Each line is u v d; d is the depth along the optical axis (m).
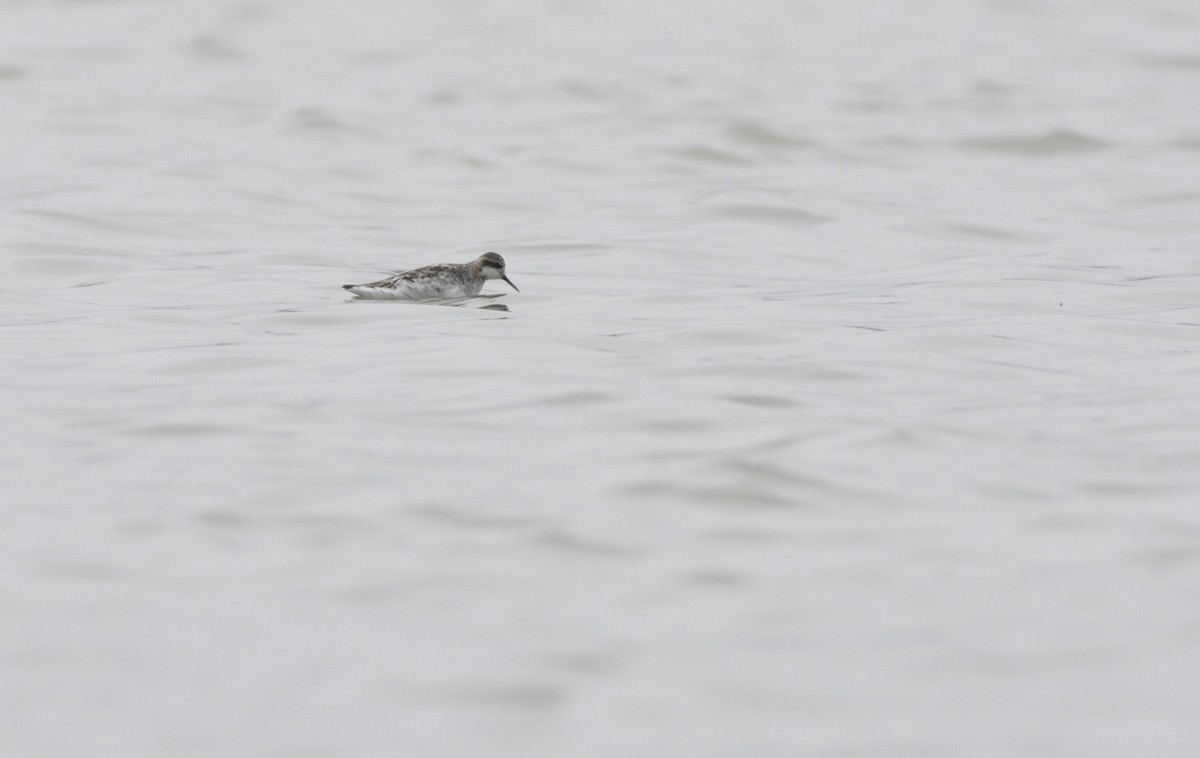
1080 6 65.25
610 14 62.91
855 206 33.69
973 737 9.42
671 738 9.44
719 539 12.55
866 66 53.19
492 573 11.83
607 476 14.02
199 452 14.65
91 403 16.55
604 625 10.95
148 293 24.19
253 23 59.22
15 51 52.47
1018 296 24.50
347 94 47.53
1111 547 12.29
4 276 25.44
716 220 32.12
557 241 29.92
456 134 42.06
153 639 10.65
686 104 46.06
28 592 11.30
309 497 13.38
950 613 11.11
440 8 63.75
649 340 20.27
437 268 23.67
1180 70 52.56
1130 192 35.88
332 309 22.59
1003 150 40.88
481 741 9.41
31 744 9.33
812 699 9.89
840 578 11.76
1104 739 9.38
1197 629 10.75
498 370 18.22
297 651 10.51
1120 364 19.19
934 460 14.55
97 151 38.66
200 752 9.26
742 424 15.80
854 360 19.12
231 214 32.12
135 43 54.75
